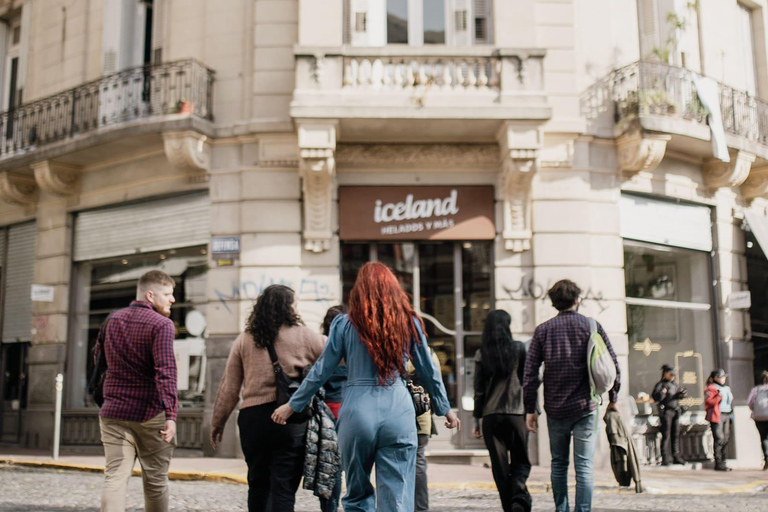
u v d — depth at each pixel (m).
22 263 14.80
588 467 5.42
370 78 11.53
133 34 13.87
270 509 4.66
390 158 12.26
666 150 13.04
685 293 13.53
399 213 12.22
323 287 11.99
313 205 12.00
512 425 5.99
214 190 12.41
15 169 13.88
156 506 4.72
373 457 3.89
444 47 11.62
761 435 12.35
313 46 11.43
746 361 13.80
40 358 13.88
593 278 12.23
